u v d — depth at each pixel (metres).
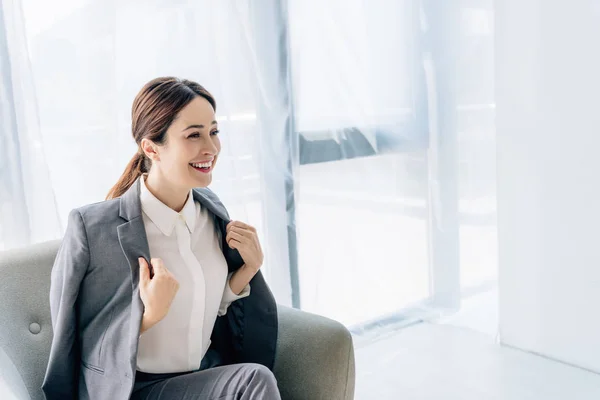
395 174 3.01
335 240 2.89
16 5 1.92
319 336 1.66
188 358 1.67
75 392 1.64
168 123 1.58
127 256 1.56
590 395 2.47
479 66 3.13
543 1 2.57
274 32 2.52
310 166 2.78
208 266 1.71
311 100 2.74
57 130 2.08
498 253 2.89
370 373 2.71
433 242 3.15
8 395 1.46
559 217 2.66
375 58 2.88
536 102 2.66
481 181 3.22
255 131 2.50
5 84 1.92
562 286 2.70
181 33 2.27
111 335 1.56
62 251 1.60
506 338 2.92
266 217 2.59
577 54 2.51
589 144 2.52
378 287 3.04
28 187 1.99
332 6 2.74
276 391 1.50
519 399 2.46
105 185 2.17
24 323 1.67
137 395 1.61
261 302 1.73
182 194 1.67
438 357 2.84
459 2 3.04
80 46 2.08
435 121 3.06
